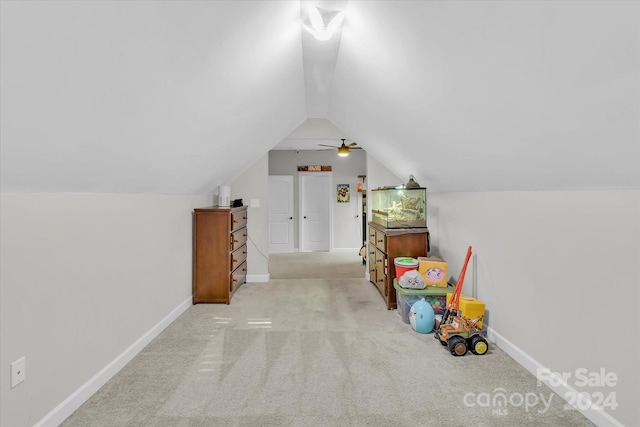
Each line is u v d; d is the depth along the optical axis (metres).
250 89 2.06
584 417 1.50
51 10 0.76
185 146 2.08
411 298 2.70
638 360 1.29
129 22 0.96
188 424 1.46
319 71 2.50
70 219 1.59
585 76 0.96
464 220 2.76
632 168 1.18
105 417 1.51
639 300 1.29
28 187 1.33
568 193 1.63
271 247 6.77
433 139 2.22
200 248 3.21
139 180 2.03
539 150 1.47
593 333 1.49
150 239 2.40
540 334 1.83
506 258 2.15
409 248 3.08
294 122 3.70
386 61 1.78
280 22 1.64
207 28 1.26
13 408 1.28
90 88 1.07
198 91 1.61
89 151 1.38
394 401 1.62
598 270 1.46
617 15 0.76
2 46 0.76
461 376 1.85
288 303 3.23
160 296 2.55
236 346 2.26
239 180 4.07
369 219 4.20
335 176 6.80
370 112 2.69
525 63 1.10
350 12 1.63
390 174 4.16
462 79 1.42
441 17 1.21
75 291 1.62
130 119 1.38
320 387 1.74
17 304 1.31
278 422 1.47
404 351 2.17
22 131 1.03
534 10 0.90
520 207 2.01
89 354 1.71
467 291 2.68
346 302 3.26
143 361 2.05
